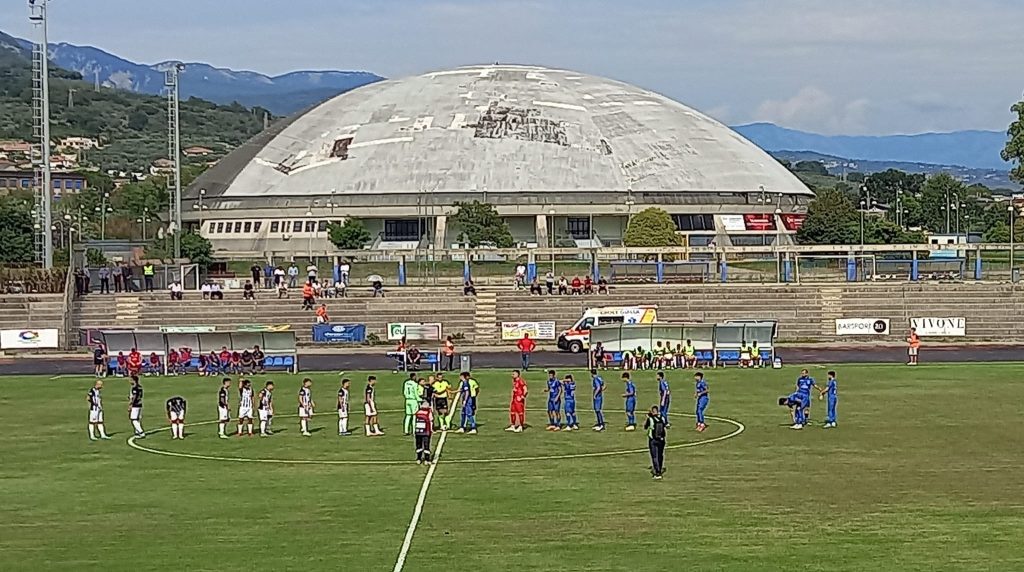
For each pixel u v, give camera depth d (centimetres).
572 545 2950
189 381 7025
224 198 16200
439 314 9600
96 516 3369
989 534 3052
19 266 10888
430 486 3769
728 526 3159
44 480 3953
